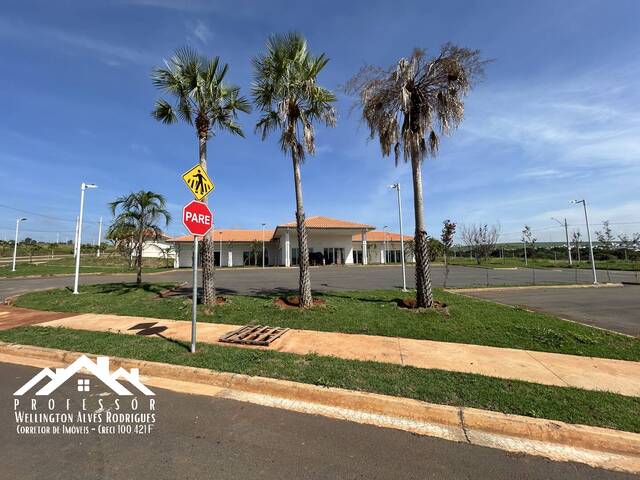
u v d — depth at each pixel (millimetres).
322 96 9648
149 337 6781
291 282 19453
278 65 9305
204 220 6047
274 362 5242
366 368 5012
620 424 3502
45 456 2982
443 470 2852
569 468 2941
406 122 9562
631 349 6094
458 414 3725
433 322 7957
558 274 27156
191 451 3082
